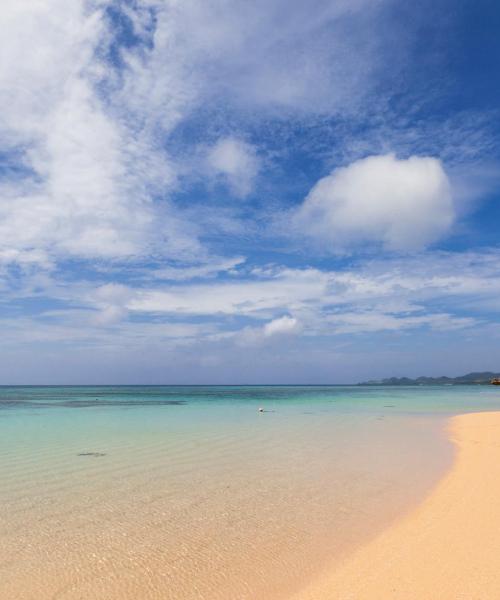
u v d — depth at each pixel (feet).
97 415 124.26
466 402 203.00
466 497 35.37
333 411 142.10
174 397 271.90
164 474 46.14
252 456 56.39
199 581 22.43
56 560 24.82
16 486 41.29
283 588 21.66
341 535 28.37
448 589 19.85
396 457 55.31
